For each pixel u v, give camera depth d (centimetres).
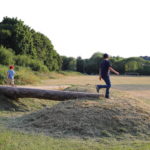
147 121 944
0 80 2061
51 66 6475
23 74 2720
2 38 4994
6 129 898
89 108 984
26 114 1156
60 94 1280
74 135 848
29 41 5256
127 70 9219
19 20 5538
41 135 833
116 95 1233
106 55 1115
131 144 762
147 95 2286
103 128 884
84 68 9819
